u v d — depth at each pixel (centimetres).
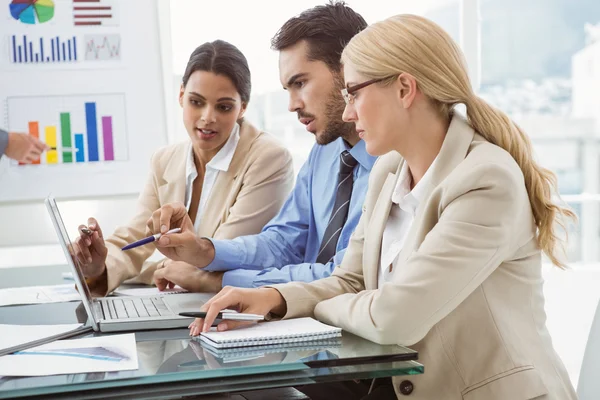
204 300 177
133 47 368
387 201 159
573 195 432
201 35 377
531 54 459
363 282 166
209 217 251
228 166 250
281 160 250
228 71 245
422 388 138
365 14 379
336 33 216
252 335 129
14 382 106
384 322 129
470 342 137
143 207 260
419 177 152
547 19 457
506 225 134
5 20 357
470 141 144
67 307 174
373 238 159
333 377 115
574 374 309
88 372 111
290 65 220
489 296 138
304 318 148
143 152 371
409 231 146
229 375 111
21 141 197
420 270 131
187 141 263
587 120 466
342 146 217
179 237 198
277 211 247
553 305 379
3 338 135
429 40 144
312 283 160
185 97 250
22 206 361
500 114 147
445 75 144
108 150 368
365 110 146
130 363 115
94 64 365
